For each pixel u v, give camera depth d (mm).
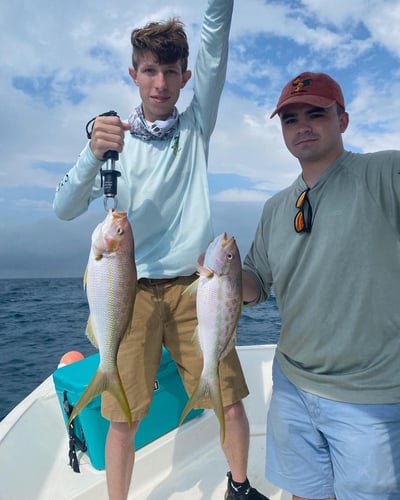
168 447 1385
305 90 942
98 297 969
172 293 1179
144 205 1160
